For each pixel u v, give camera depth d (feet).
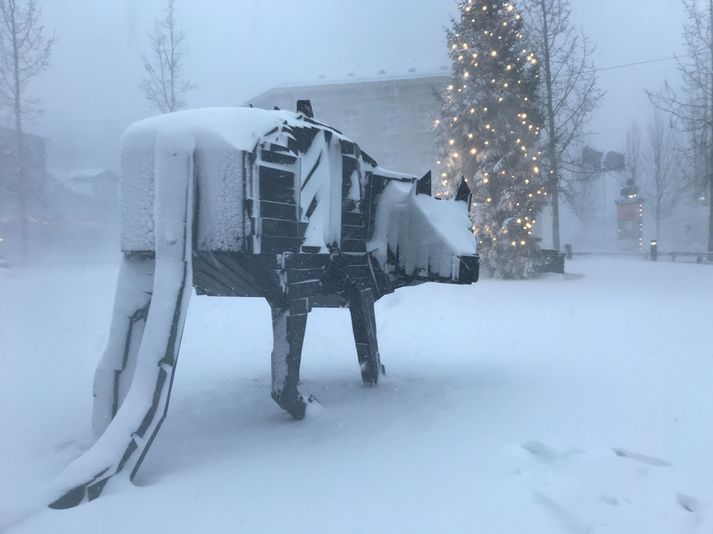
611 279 59.82
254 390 17.48
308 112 15.79
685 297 40.73
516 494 9.71
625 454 11.62
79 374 20.17
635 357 20.85
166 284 11.21
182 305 11.19
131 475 10.19
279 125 13.00
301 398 13.97
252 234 11.76
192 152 11.71
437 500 9.50
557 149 90.38
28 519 8.90
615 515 9.04
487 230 63.41
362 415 14.28
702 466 10.91
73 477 9.67
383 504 9.36
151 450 12.06
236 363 21.99
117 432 10.34
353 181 16.01
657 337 24.81
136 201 12.37
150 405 10.59
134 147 12.44
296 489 9.94
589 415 14.06
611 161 129.29
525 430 12.98
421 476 10.46
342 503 9.40
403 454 11.55
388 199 17.56
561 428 13.11
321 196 14.49
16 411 15.51
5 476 10.74
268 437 12.75
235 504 9.37
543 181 66.44
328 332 28.91
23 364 21.79
